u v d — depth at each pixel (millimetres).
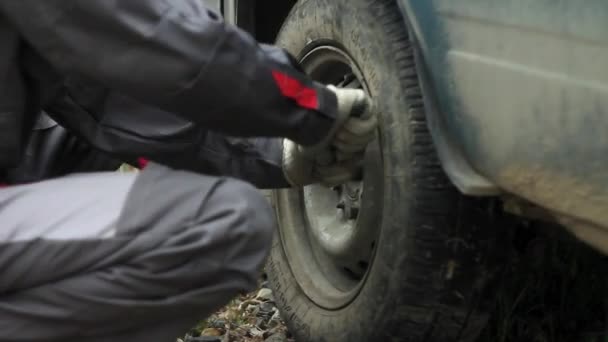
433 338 2496
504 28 1934
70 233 1842
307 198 3121
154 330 1962
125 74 1774
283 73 1866
